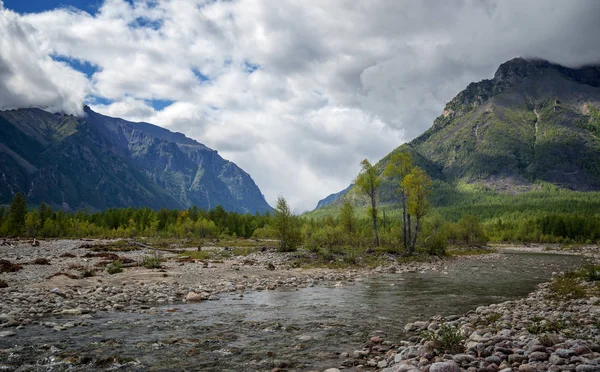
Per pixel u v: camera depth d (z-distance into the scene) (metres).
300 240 53.53
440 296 22.02
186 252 54.16
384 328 13.95
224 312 16.62
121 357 10.08
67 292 19.31
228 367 9.45
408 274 35.75
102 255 43.16
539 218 176.62
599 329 12.05
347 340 12.24
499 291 24.20
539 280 30.66
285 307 18.06
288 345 11.55
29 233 111.56
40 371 8.95
